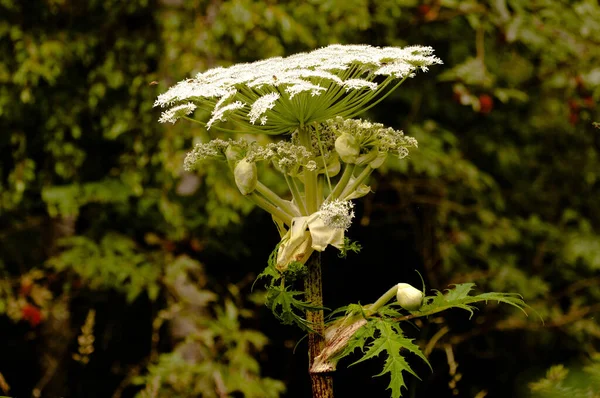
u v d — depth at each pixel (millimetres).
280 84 1324
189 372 3842
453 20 5008
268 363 5098
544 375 1291
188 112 1426
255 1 4250
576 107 4836
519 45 5172
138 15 4645
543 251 5457
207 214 4438
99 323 5125
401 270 5254
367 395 4934
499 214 5488
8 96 4613
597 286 5363
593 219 5820
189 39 4203
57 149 4656
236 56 4355
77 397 5047
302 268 1331
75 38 4570
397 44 4828
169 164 4160
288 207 1429
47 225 5051
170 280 4164
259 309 4871
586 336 5203
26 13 4598
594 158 5738
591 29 4789
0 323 5281
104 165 4969
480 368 5137
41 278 4875
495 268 5062
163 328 5027
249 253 4652
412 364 4715
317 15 4430
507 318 5070
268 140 4141
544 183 5773
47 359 4980
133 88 4418
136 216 4668
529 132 5484
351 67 1414
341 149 1394
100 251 4410
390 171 4781
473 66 4406
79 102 4676
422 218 5090
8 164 5066
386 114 5008
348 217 1325
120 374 5094
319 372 1368
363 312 1323
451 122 5305
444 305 1306
